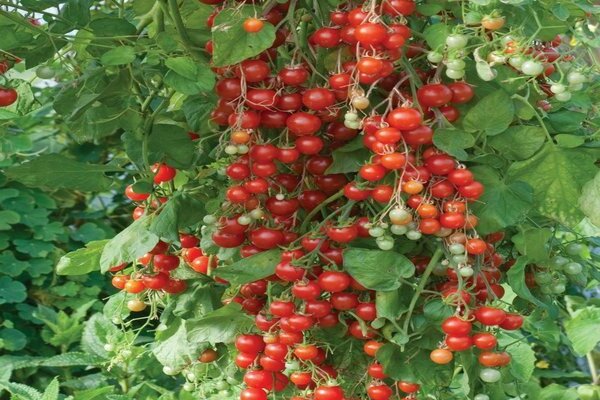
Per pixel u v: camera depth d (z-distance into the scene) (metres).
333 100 1.15
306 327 1.17
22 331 2.19
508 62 1.15
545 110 1.23
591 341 1.54
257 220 1.22
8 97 1.21
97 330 1.76
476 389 1.25
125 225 2.68
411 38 1.19
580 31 1.22
